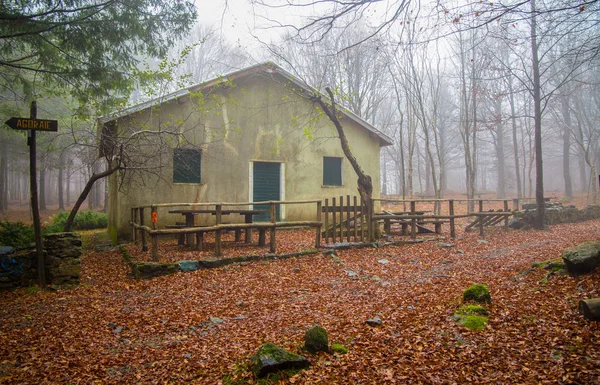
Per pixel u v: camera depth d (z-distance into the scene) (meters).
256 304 5.89
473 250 9.71
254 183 13.36
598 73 17.23
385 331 4.49
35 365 3.99
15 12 8.09
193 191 12.19
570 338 3.83
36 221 6.79
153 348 4.38
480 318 4.54
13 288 6.74
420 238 11.02
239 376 3.57
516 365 3.48
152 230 7.68
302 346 4.11
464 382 3.27
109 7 8.83
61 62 9.61
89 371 3.84
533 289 5.54
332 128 14.55
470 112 23.39
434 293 5.96
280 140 12.78
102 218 17.34
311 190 14.14
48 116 17.12
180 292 6.44
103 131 10.41
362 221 10.23
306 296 6.25
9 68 10.66
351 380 3.39
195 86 11.71
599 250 5.67
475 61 16.52
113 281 7.20
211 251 8.82
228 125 12.84
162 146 10.52
